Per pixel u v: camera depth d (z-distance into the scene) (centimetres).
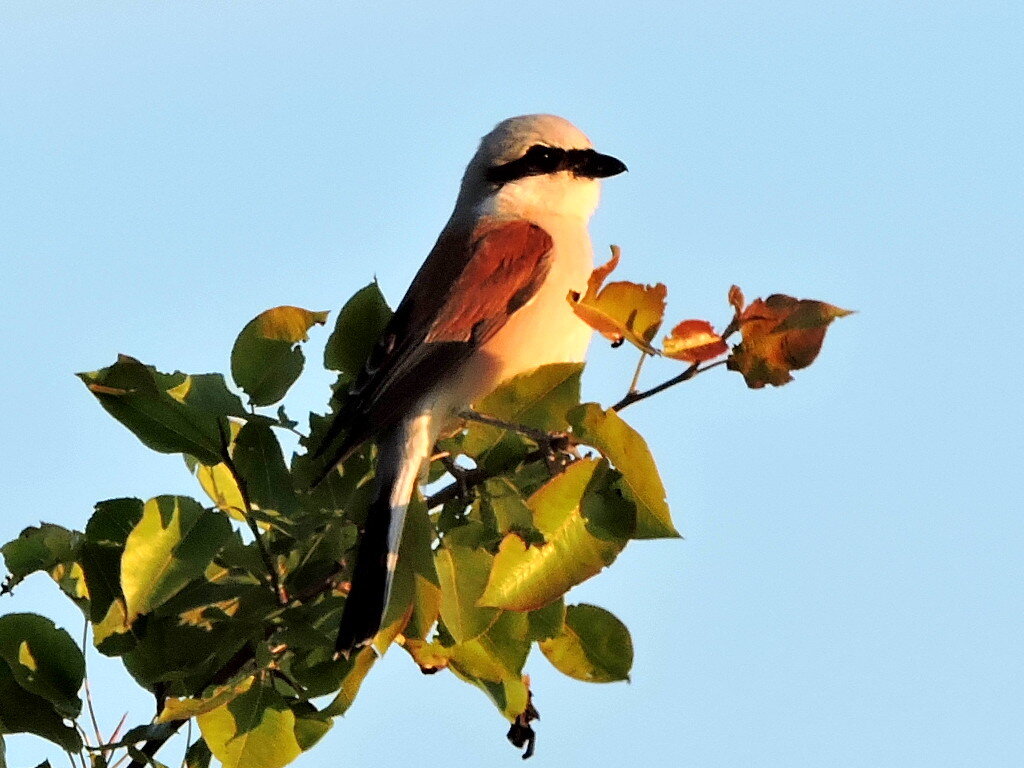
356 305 954
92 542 777
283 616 733
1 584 770
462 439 880
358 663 721
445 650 741
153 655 742
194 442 799
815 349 762
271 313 811
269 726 741
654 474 708
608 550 707
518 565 702
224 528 718
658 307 759
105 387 783
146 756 752
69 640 776
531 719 827
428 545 711
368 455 927
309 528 761
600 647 778
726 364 771
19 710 769
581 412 713
